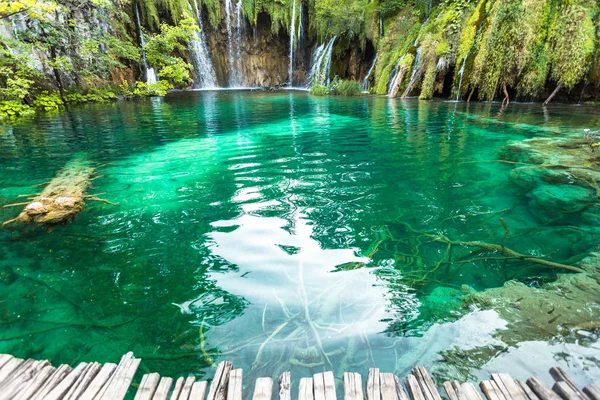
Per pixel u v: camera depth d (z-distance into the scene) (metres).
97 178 5.05
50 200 4.04
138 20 17.56
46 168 5.49
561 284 2.49
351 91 17.20
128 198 4.29
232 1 21.48
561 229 3.32
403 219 3.61
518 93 11.41
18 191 4.51
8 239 3.29
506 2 11.18
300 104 13.86
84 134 8.18
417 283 2.57
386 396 1.52
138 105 13.77
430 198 4.12
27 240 3.28
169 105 13.84
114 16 15.92
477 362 1.85
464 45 12.65
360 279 2.62
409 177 4.85
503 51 11.27
